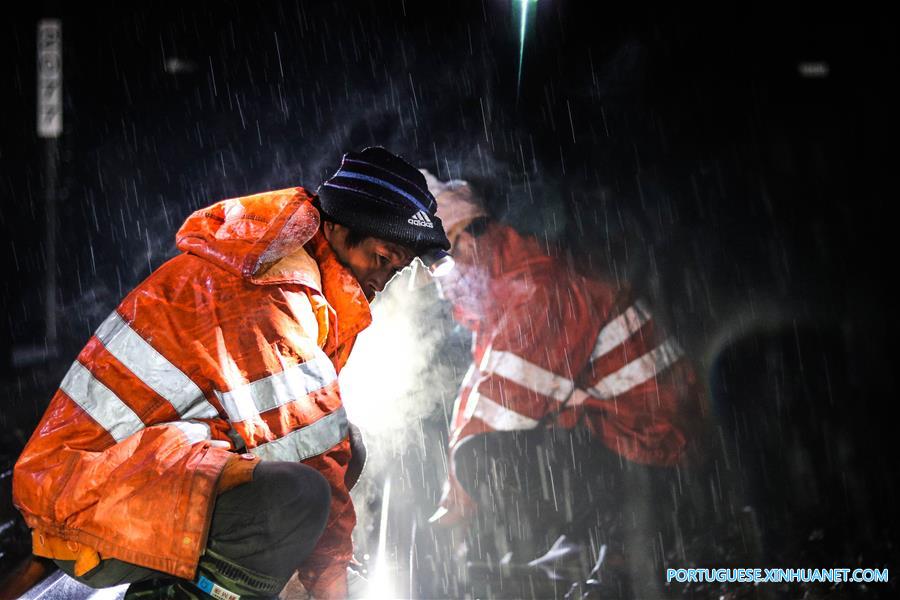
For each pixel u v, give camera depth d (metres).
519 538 3.66
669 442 3.77
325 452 2.12
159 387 2.00
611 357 3.76
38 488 1.95
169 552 1.91
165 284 2.10
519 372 3.66
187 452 1.96
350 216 2.22
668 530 3.71
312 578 2.27
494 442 3.64
